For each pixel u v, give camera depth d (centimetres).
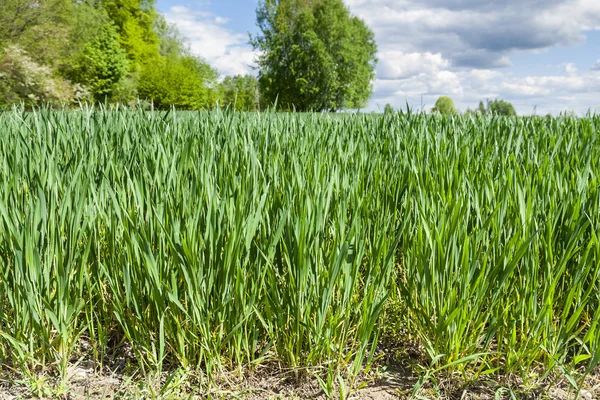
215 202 155
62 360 161
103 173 171
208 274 154
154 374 163
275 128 288
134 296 157
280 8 3803
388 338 192
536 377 168
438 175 196
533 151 236
